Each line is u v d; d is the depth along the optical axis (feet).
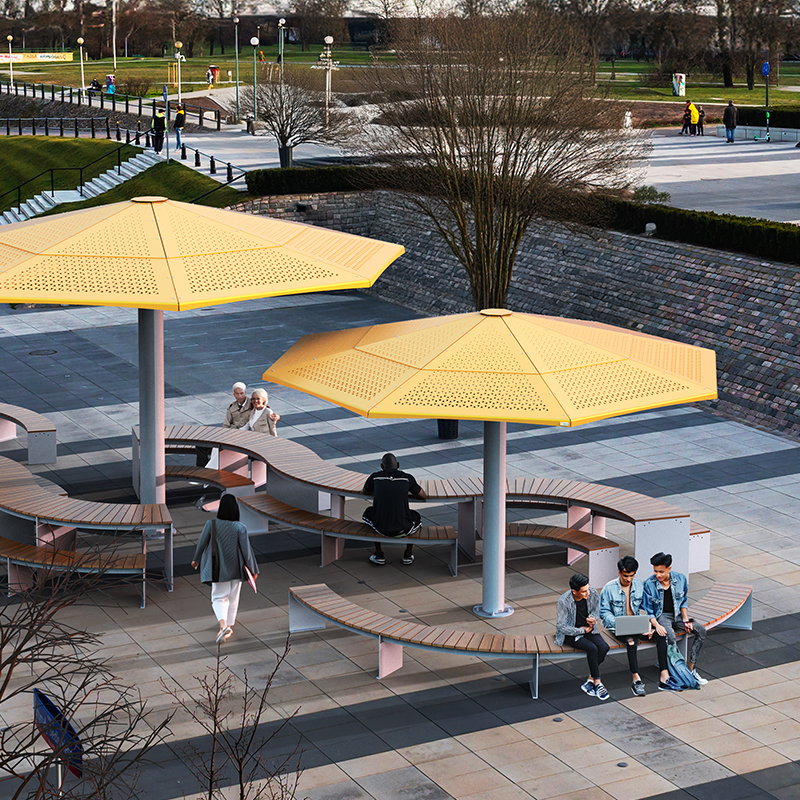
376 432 60.95
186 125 184.55
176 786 27.89
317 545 45.14
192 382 69.77
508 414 30.55
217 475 47.65
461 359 33.04
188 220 41.09
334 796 27.58
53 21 445.37
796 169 119.24
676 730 30.94
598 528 44.16
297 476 44.83
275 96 126.31
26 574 39.09
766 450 57.52
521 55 62.34
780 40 229.04
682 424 62.34
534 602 39.47
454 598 39.86
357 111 130.82
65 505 41.37
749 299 68.28
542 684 33.78
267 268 38.83
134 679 33.53
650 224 79.77
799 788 28.07
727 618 36.01
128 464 54.29
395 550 44.60
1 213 147.95
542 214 65.57
